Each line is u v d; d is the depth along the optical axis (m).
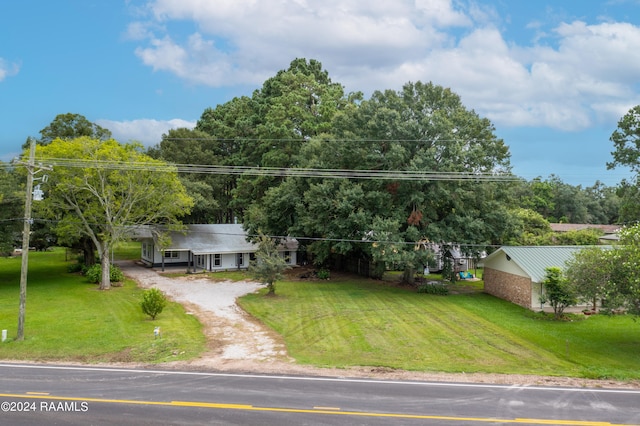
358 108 39.47
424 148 35.25
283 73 62.97
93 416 12.38
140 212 38.03
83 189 35.31
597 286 20.61
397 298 33.09
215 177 60.66
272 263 33.50
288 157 48.97
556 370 17.92
